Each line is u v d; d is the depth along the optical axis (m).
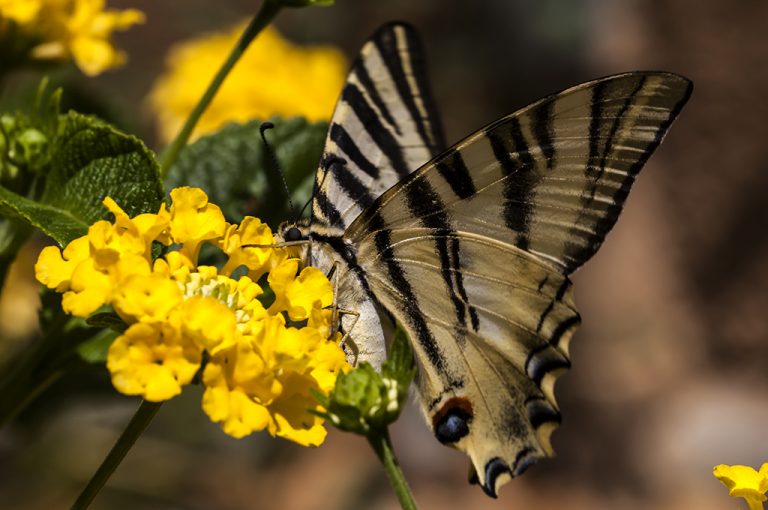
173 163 0.51
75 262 0.46
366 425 0.46
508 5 0.96
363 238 0.49
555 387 0.99
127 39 0.98
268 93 0.60
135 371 0.45
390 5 0.92
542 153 0.49
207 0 0.92
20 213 0.48
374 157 0.50
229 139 0.51
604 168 0.49
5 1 0.51
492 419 0.50
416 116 0.50
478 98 0.96
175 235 0.47
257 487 0.77
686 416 0.97
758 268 1.04
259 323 0.46
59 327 0.49
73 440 0.64
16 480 0.63
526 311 0.50
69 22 0.51
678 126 1.05
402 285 0.49
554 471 0.95
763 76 1.00
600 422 0.98
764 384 1.01
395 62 0.50
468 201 0.49
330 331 0.49
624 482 0.95
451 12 0.94
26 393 0.49
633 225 1.06
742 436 0.95
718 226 1.05
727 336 1.04
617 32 1.00
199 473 0.72
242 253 0.47
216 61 0.60
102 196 0.48
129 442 0.46
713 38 1.01
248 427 0.46
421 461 0.91
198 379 0.46
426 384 0.50
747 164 1.04
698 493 0.93
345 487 0.83
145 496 0.68
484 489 0.50
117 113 0.54
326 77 0.60
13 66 0.51
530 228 0.49
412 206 0.49
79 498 0.46
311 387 0.46
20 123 0.49
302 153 0.51
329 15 0.92
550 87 0.96
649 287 1.04
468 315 0.50
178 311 0.46
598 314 1.03
